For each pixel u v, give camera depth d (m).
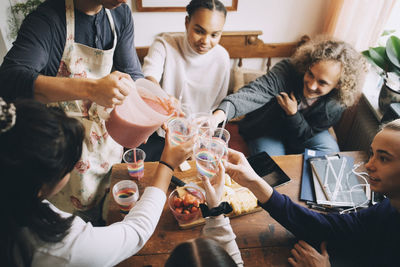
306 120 1.84
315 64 1.58
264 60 2.51
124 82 0.86
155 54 1.76
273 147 1.82
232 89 2.58
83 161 1.36
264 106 1.84
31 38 1.00
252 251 1.02
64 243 0.66
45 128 0.53
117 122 0.98
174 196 1.16
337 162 1.33
